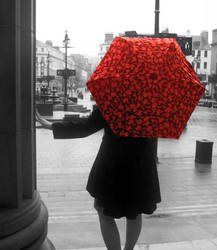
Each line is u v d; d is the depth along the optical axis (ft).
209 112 114.42
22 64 7.55
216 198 19.48
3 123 7.25
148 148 7.54
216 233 12.94
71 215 15.81
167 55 6.31
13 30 6.97
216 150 40.24
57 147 40.42
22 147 7.89
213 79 216.95
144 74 6.19
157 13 31.60
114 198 7.27
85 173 26.07
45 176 24.75
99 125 7.18
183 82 6.30
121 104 6.33
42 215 8.20
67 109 96.27
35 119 7.99
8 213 7.27
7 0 6.91
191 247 11.12
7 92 7.14
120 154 7.29
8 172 7.40
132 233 8.09
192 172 26.76
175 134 6.53
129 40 6.62
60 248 11.25
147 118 6.33
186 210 16.61
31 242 7.61
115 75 6.22
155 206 7.69
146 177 7.36
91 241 11.89
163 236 12.44
